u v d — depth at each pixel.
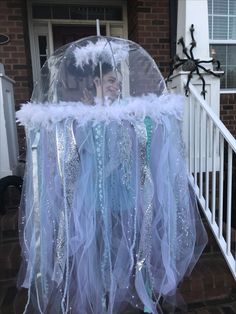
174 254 1.66
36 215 1.54
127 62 1.58
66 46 1.60
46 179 1.51
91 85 1.51
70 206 1.47
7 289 2.07
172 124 1.57
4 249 2.23
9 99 3.06
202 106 2.25
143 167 1.50
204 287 2.07
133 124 1.47
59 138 1.44
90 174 1.48
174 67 2.65
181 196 1.67
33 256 1.57
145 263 1.58
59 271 1.53
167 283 1.66
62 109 1.43
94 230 1.52
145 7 4.09
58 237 1.50
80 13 4.55
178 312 1.98
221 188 2.08
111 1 4.55
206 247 2.30
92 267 1.56
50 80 1.55
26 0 4.29
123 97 1.55
